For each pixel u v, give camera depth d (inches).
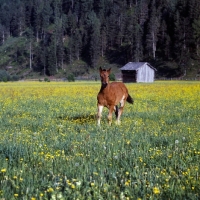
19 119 652.7
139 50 6304.1
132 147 396.8
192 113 745.0
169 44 5969.5
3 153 357.7
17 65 7731.3
